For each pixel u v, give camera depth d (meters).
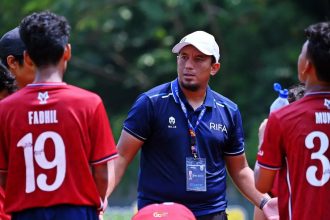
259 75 46.41
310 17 48.00
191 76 14.93
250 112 45.72
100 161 12.16
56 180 11.96
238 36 47.66
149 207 12.81
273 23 47.59
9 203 12.11
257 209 15.44
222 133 15.15
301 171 12.28
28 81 13.95
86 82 48.28
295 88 15.08
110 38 48.88
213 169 15.10
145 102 15.02
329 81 12.39
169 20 48.28
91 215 12.13
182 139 14.94
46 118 12.03
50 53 12.12
